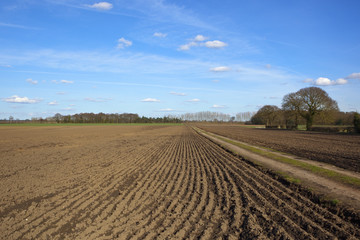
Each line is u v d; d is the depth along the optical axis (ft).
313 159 57.26
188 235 21.90
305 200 29.78
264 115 383.24
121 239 21.29
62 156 71.97
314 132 176.86
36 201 31.73
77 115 555.28
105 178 43.98
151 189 36.65
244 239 21.08
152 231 22.72
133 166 55.88
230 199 31.40
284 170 45.03
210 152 80.28
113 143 114.01
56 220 25.55
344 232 21.34
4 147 95.81
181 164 58.34
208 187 37.50
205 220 25.12
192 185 38.91
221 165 56.18
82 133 187.11
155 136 164.14
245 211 27.14
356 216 24.04
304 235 21.02
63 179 43.34
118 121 586.45
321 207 27.40
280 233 21.61
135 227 23.61
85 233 22.49
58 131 210.59
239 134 170.40
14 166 56.49
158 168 53.36
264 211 26.94
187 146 100.89
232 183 39.24
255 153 70.08
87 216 26.45
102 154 76.43
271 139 118.93
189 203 30.17
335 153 65.98
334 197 29.12
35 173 48.70
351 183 34.83
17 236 22.18
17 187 38.42
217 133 191.01
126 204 30.07
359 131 154.40
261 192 33.81
